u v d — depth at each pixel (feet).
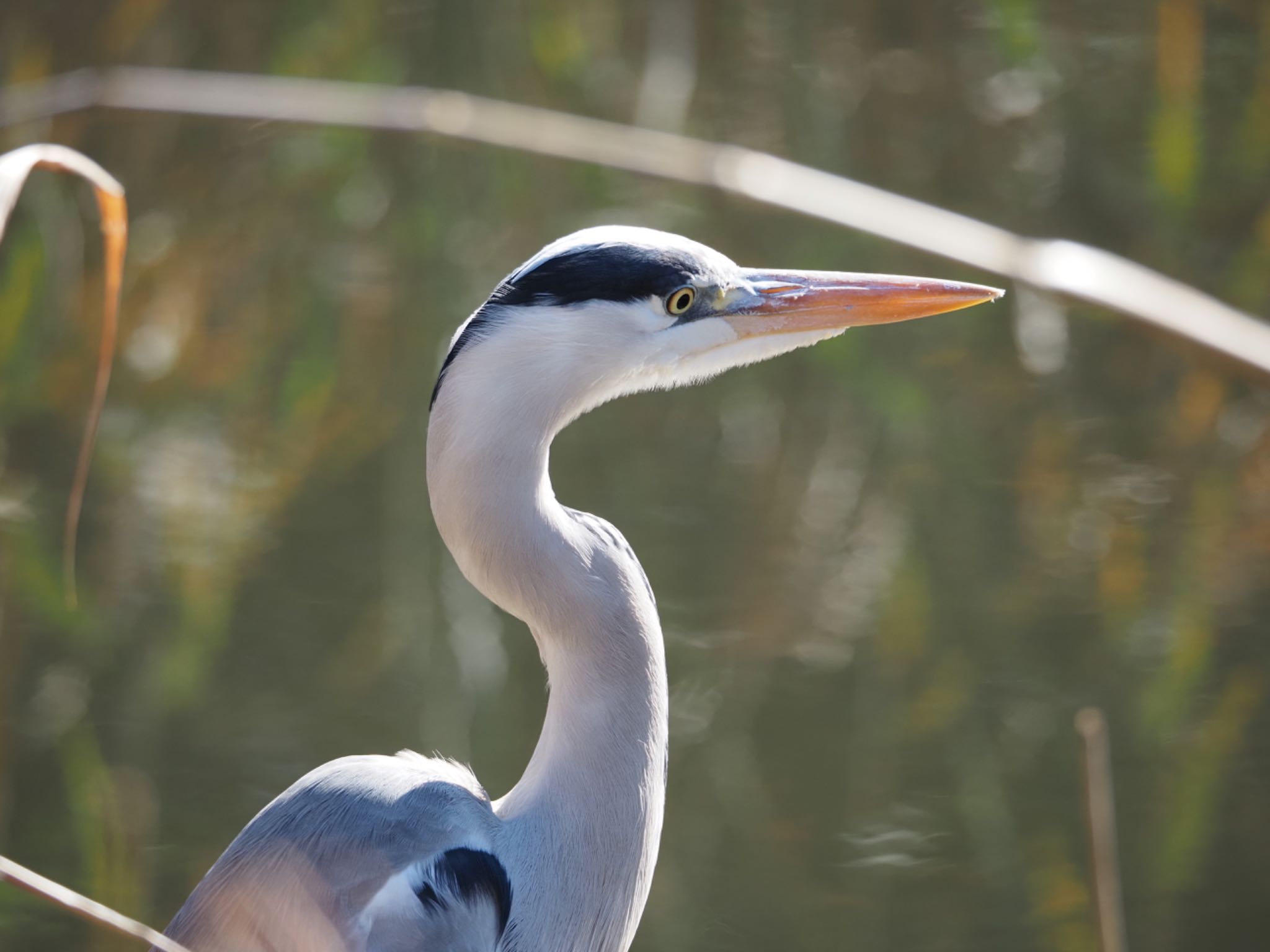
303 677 30.42
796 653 30.78
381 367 38.63
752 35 42.50
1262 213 39.29
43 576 32.27
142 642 31.27
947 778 27.89
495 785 27.66
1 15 40.24
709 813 27.30
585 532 16.26
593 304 16.22
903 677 30.27
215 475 35.70
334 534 34.30
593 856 15.92
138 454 36.04
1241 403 36.22
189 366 38.29
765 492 35.53
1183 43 36.47
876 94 42.45
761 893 25.38
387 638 31.63
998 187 41.52
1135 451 35.76
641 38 43.11
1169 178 37.60
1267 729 28.37
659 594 32.04
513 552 15.78
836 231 38.73
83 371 37.96
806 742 28.76
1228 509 33.94
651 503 35.01
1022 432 36.50
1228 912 24.75
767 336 17.26
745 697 29.86
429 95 27.20
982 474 35.53
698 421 37.91
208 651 30.96
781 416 38.09
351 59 40.42
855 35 43.04
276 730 28.91
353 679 30.60
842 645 31.12
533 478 15.90
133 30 40.50
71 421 36.96
